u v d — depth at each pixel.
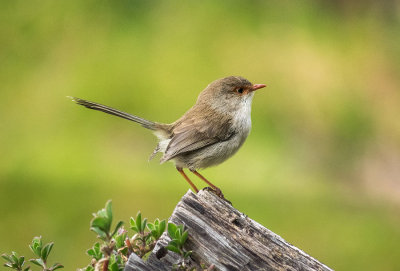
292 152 14.91
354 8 18.14
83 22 16.78
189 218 4.91
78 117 15.16
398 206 13.84
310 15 17.72
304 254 4.93
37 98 15.50
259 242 4.91
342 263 12.10
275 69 16.28
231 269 4.85
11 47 16.39
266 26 17.17
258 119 15.37
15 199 12.98
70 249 11.98
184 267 4.64
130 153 14.49
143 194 12.98
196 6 17.27
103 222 4.16
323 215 13.09
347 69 16.69
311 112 15.71
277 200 13.31
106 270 4.40
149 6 17.23
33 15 16.84
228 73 15.98
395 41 17.53
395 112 16.23
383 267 11.98
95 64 15.97
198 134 8.03
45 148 14.42
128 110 15.22
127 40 16.47
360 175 14.95
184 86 15.59
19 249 11.98
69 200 12.86
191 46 16.42
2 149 14.48
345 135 15.61
